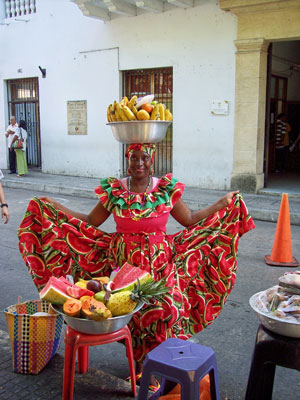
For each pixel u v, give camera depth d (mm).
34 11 13047
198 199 9117
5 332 3414
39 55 13086
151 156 2875
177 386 2342
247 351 3502
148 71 11164
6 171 14266
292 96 14008
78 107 12461
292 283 2336
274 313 2213
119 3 10297
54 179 12398
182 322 2916
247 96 9461
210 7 9617
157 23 10516
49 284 2432
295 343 2178
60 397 2562
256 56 9188
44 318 2734
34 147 14430
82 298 2391
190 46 10078
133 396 2576
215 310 3074
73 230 3035
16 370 2811
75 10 11984
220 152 10070
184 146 10570
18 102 14297
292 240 6797
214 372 2109
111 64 11555
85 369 2814
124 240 2859
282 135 13117
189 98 10297
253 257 5977
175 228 7602
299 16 8547
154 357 2043
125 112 2730
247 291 4770
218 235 3027
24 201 10070
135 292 2408
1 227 7676
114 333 2426
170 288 2580
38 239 3074
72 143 12828
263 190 9766
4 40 13891
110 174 12180
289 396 2895
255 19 9039
